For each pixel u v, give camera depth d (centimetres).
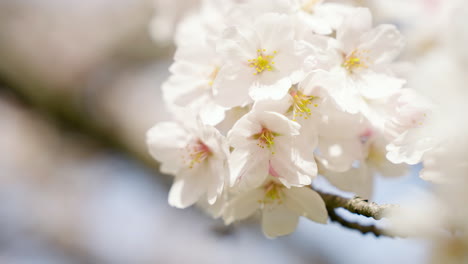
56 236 89
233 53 40
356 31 41
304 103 40
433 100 39
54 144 88
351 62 41
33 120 88
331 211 42
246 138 40
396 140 39
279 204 41
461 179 37
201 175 42
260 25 40
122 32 92
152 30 59
